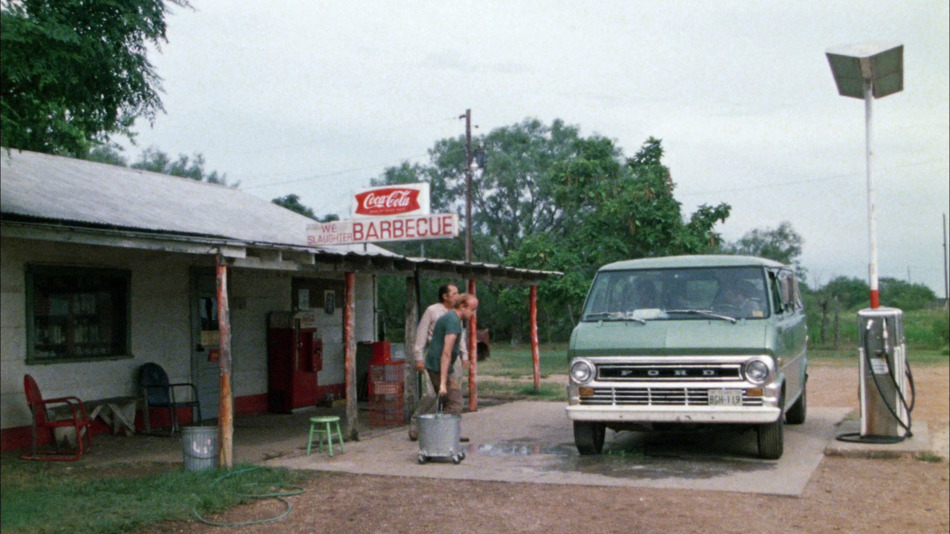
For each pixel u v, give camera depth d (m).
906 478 7.95
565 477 7.96
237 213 14.38
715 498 7.06
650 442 10.09
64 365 10.69
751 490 7.29
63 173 12.16
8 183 10.27
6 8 8.23
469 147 32.91
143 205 11.98
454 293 10.24
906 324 31.52
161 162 43.22
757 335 8.16
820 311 34.91
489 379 20.33
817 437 10.17
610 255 20.48
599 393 8.48
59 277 10.77
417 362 10.23
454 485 7.74
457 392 10.20
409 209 10.49
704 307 8.88
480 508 6.87
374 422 12.30
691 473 8.07
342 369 16.30
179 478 7.74
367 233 10.34
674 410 8.18
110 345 11.55
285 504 7.07
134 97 10.57
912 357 24.97
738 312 8.73
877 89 10.16
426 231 9.99
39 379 10.32
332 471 8.45
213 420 13.07
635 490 7.37
